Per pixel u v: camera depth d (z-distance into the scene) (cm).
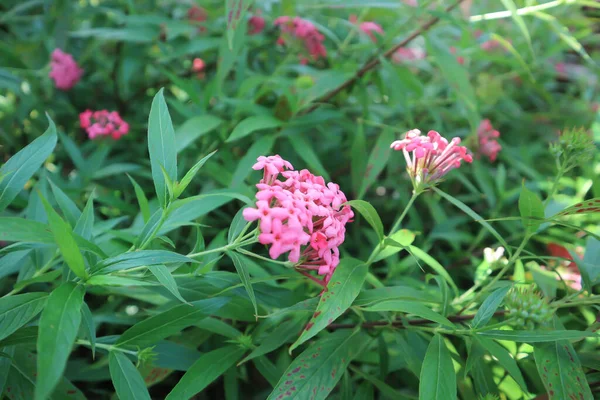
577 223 56
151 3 72
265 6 65
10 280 48
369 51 68
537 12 58
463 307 40
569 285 45
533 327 35
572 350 35
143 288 42
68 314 28
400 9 61
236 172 48
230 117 60
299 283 46
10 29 74
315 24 59
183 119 65
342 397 40
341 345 36
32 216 40
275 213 32
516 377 34
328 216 34
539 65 83
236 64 64
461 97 55
